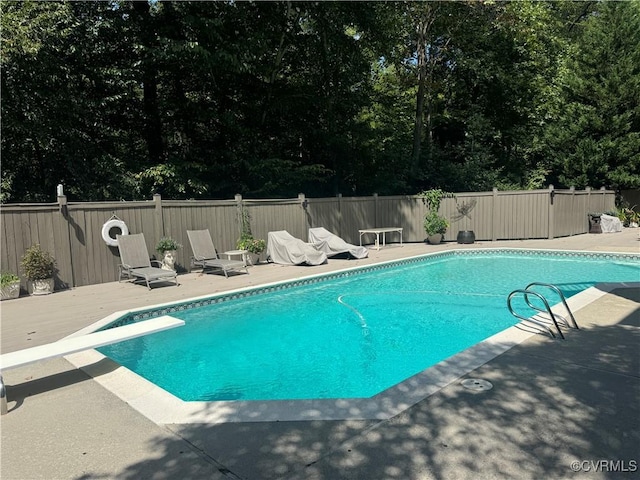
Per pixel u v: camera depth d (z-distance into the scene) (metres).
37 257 8.35
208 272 11.01
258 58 16.64
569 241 16.09
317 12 17.19
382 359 5.75
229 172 16.48
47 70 11.53
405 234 17.02
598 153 21.11
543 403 3.41
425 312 7.91
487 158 21.45
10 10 10.20
